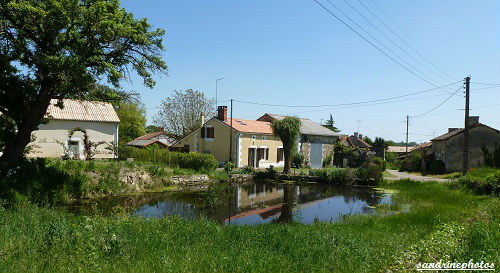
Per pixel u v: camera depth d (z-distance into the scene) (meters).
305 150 40.53
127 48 15.93
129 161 23.17
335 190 23.97
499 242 6.05
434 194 18.48
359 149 44.22
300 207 16.95
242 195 20.78
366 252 7.13
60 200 15.39
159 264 5.80
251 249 7.39
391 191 22.38
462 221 10.31
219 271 5.71
